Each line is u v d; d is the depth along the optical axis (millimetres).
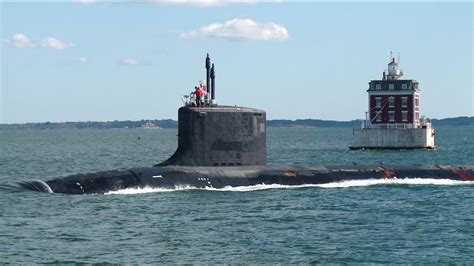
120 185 123438
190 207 111250
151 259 81312
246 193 123938
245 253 84375
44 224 98875
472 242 90625
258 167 133000
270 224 100750
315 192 128875
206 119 125438
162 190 123000
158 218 103312
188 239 90688
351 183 139875
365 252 85375
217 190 124125
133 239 90625
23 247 86062
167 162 129250
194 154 126688
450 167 153250
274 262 80812
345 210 112875
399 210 113500
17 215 104562
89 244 87750
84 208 109812
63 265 78625
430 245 89062
